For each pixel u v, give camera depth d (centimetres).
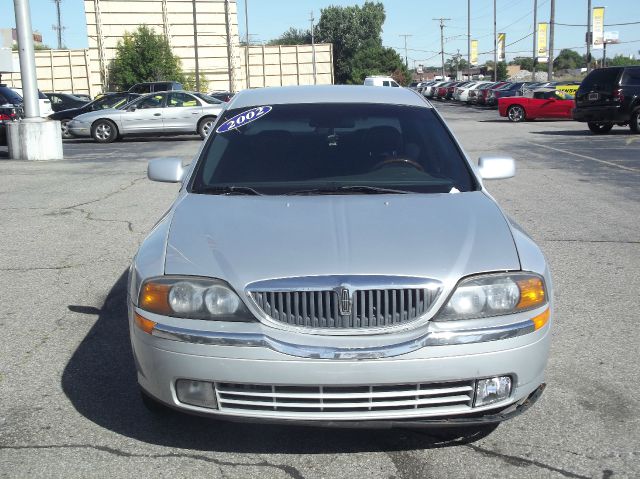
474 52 8612
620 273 633
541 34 5969
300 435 355
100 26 4966
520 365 316
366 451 340
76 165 1527
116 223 870
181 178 461
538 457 333
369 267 314
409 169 429
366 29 11000
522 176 1237
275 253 326
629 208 931
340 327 307
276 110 481
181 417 372
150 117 2273
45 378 427
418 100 504
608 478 315
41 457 336
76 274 648
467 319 312
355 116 473
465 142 1914
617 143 1833
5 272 656
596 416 371
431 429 359
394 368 301
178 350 312
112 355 462
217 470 324
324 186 413
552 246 731
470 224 355
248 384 307
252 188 414
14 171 1409
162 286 322
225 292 313
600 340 477
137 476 320
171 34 5075
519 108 2991
